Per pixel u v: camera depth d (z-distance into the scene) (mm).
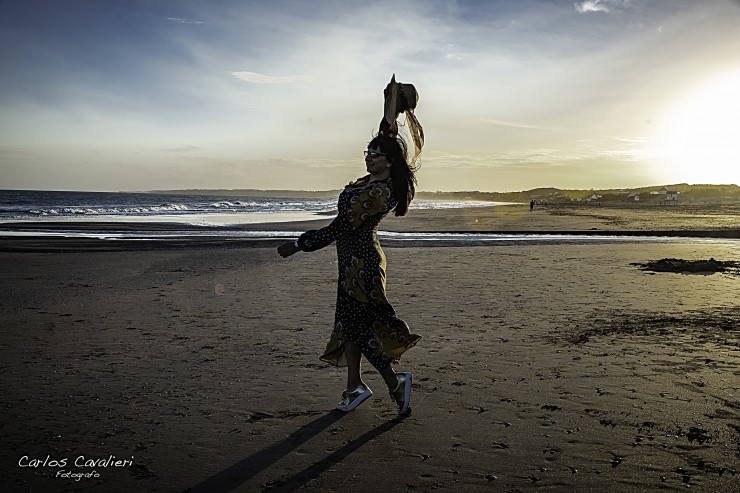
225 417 3320
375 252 3365
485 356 4656
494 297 7594
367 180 3406
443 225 32062
